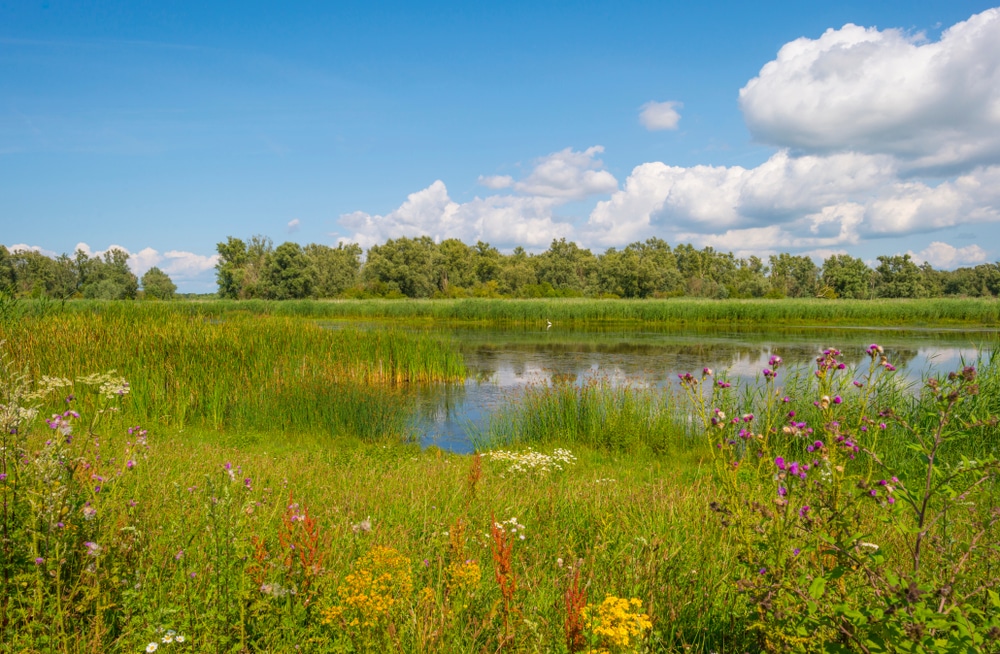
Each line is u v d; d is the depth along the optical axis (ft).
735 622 10.52
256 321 55.21
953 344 85.92
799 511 9.79
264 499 16.02
